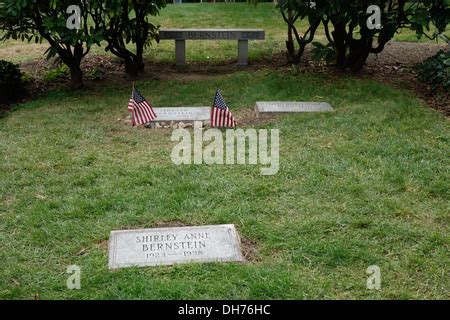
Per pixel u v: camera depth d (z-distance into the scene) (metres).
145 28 9.64
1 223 4.82
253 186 5.37
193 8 15.19
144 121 7.10
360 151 6.20
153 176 5.62
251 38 10.08
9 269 4.16
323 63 10.02
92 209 5.00
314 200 5.14
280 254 4.35
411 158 6.04
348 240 4.51
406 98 7.97
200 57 10.79
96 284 3.98
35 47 11.66
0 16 8.21
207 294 3.86
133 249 4.33
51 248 4.46
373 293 3.91
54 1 8.04
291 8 9.14
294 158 6.00
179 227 4.62
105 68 10.17
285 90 8.44
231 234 4.49
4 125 7.18
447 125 6.98
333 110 7.55
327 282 3.99
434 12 8.35
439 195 5.30
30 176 5.67
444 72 8.14
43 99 8.42
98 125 7.21
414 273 4.13
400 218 4.88
